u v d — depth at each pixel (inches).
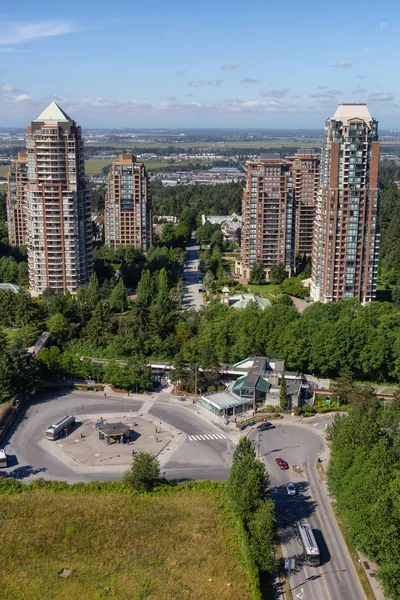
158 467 7588.6
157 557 5989.2
